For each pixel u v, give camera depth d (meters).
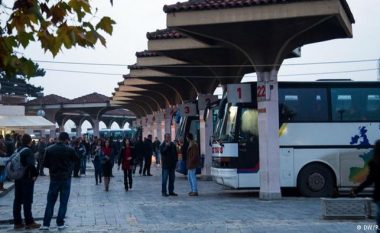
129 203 17.47
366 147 19.11
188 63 25.34
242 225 12.31
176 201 17.94
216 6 16.77
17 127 35.66
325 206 13.00
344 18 16.97
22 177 12.48
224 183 19.27
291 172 18.91
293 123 19.05
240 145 19.08
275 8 16.34
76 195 20.33
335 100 19.27
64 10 4.57
